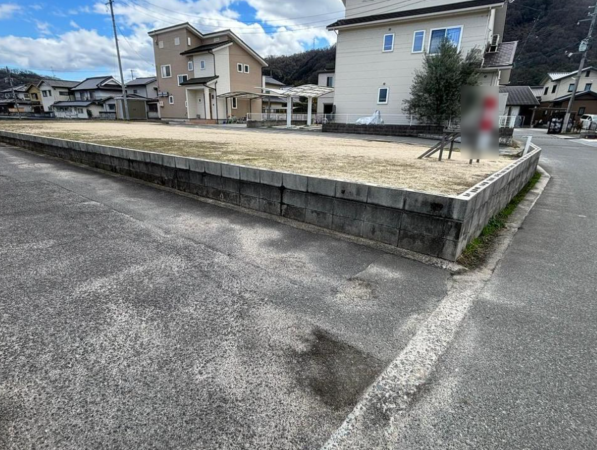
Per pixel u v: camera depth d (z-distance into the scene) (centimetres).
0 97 4944
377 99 1720
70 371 135
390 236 279
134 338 156
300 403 124
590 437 113
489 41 1551
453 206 242
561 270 246
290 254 259
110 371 136
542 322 180
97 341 153
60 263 231
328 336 164
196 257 248
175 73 2711
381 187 274
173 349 150
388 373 142
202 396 125
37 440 106
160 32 2656
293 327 170
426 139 1356
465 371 143
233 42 2555
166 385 130
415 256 261
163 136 967
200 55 2492
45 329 160
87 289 198
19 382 128
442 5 1520
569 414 122
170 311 179
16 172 525
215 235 294
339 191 300
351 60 1747
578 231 339
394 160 557
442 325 176
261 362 144
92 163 585
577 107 2991
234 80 2636
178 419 115
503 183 366
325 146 821
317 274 228
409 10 1616
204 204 391
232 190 387
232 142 823
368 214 287
